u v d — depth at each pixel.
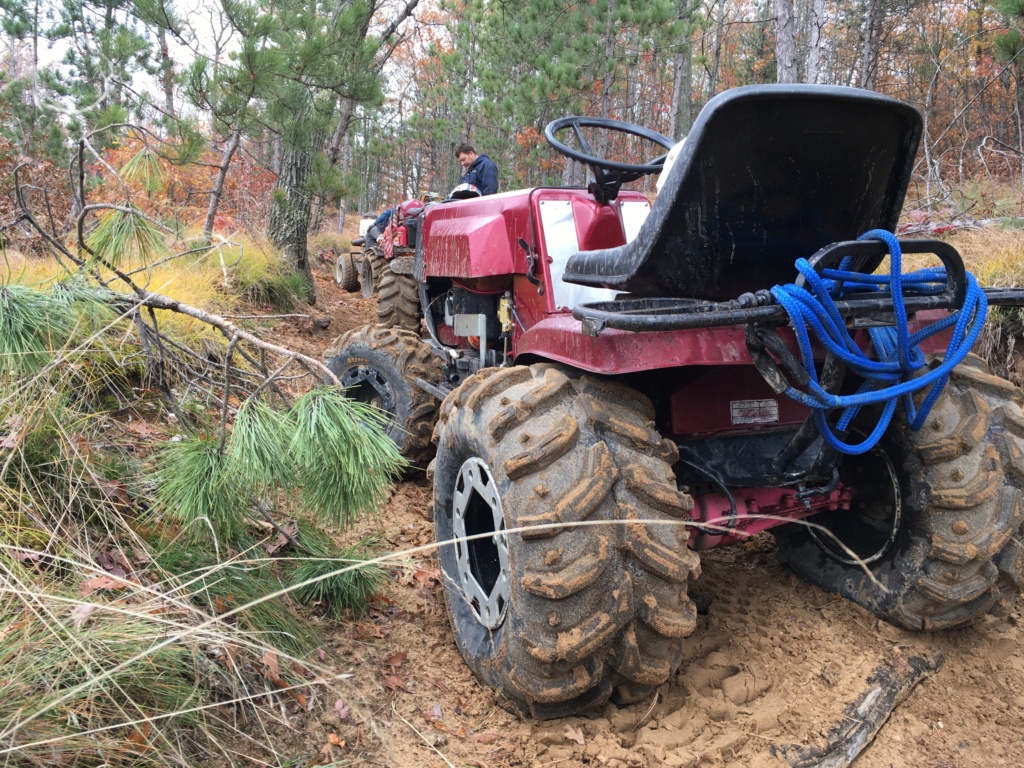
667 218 2.15
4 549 2.11
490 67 18.89
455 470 2.64
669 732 2.17
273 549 2.72
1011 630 2.78
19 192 2.87
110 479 2.67
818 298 1.98
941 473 2.44
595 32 12.87
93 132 2.78
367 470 2.29
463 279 3.80
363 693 2.29
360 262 8.33
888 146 2.18
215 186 6.17
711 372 2.47
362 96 6.82
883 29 20.41
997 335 5.22
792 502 2.72
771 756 2.11
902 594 2.59
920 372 2.44
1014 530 2.39
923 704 2.39
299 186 7.80
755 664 2.51
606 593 1.99
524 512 2.04
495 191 7.04
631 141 23.66
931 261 5.81
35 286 2.96
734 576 3.20
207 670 2.06
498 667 2.23
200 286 5.02
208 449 2.36
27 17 14.66
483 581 2.47
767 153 2.09
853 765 2.13
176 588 1.98
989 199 8.16
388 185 35.91
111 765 1.67
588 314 2.07
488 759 2.09
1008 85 15.02
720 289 2.32
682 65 17.97
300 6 7.34
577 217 3.29
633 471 2.06
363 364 4.10
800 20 23.73
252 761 1.92
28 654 1.76
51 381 2.67
